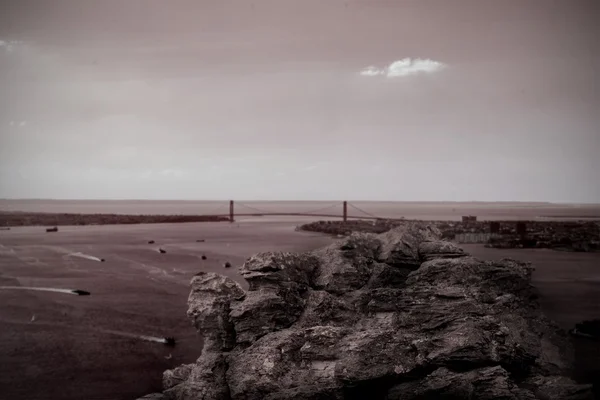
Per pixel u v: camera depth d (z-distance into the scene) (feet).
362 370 34.04
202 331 40.63
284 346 36.78
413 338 35.96
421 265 42.98
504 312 38.34
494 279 41.34
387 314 39.29
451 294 38.11
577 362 37.22
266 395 35.01
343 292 42.14
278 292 40.83
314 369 35.47
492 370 33.14
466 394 32.35
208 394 36.73
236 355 38.37
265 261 42.42
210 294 41.73
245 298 41.09
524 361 35.47
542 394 33.53
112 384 42.98
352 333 36.88
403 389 34.04
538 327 39.45
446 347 34.47
